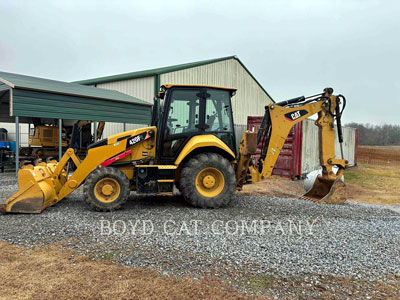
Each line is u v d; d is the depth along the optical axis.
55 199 5.84
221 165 6.01
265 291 2.86
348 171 16.58
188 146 6.00
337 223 5.15
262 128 6.84
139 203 6.39
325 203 6.82
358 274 3.27
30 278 3.00
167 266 3.30
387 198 9.17
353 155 19.17
